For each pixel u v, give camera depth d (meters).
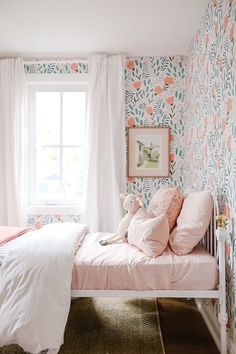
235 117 1.72
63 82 3.35
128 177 3.31
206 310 2.26
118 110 3.20
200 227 1.98
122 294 1.83
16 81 3.23
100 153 3.18
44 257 1.80
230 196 1.81
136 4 2.31
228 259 1.85
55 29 2.70
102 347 1.94
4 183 3.27
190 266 1.81
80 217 3.31
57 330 1.59
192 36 2.83
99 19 2.52
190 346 1.96
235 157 1.72
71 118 3.42
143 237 1.98
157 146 3.29
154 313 2.40
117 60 3.22
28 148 3.40
